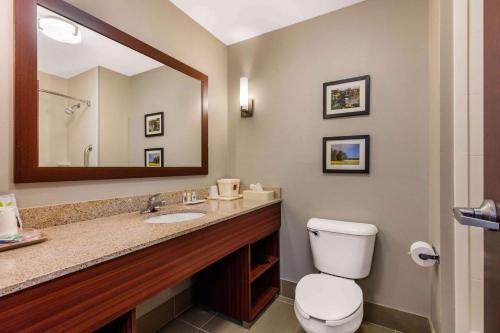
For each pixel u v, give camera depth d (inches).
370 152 65.2
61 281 27.2
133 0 58.0
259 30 80.5
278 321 66.2
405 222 61.2
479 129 38.5
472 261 38.8
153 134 62.9
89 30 49.4
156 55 62.8
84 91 48.8
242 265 64.1
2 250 31.6
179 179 71.1
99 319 30.5
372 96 64.8
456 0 39.8
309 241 74.5
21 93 40.1
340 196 69.4
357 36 66.8
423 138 59.0
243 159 86.7
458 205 39.5
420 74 59.2
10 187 39.3
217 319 66.8
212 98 83.1
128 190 57.5
